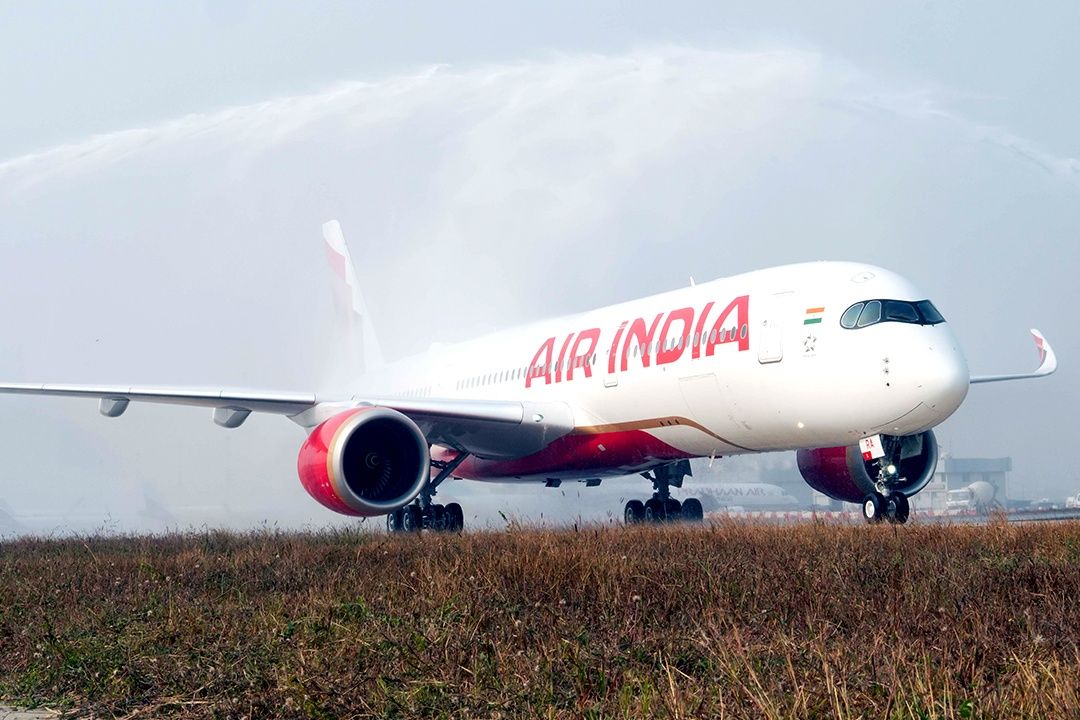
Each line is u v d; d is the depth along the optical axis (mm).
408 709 16516
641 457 64625
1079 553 32594
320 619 22625
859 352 50375
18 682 20719
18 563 41938
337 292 115438
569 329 69750
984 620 20641
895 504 52281
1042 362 74875
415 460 58531
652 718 15062
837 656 17031
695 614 22797
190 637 22938
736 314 56031
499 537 44719
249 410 65938
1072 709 13906
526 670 17969
